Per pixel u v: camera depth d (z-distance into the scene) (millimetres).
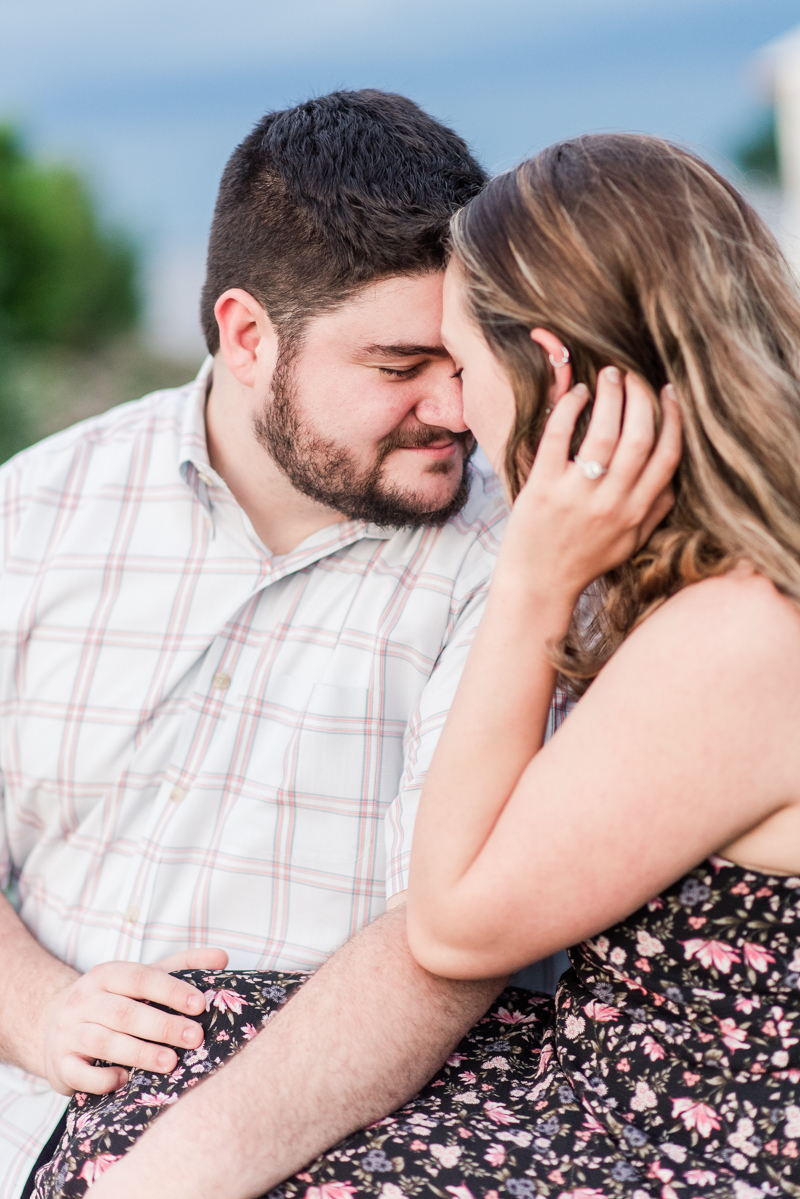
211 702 1888
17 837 2016
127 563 1952
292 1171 1320
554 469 1337
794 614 1230
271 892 1808
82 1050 1546
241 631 1910
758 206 1452
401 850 1692
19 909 2012
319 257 1740
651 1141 1290
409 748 1812
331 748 1815
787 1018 1280
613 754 1253
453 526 1926
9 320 9680
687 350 1296
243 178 1870
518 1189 1248
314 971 1619
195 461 1929
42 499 2027
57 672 1947
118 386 9961
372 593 1893
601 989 1396
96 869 1925
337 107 1835
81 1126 1442
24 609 1962
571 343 1344
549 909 1287
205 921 1813
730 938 1288
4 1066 1816
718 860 1282
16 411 7039
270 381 1856
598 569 1368
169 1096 1444
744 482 1283
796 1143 1236
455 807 1353
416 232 1686
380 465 1822
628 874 1260
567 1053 1401
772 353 1342
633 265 1311
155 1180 1283
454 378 1768
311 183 1752
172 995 1548
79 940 1904
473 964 1351
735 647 1221
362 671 1854
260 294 1829
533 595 1373
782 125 12984
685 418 1306
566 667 1364
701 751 1225
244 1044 1486
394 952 1469
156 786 1909
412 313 1717
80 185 10695
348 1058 1386
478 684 1379
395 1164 1294
